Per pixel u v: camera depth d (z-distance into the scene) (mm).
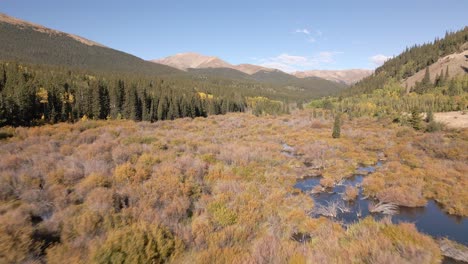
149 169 12977
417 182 16172
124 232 5832
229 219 8367
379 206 12836
